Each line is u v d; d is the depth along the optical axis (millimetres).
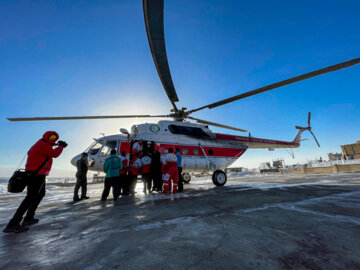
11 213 3875
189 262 1435
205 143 8352
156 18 4047
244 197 4520
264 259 1460
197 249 1664
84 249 1746
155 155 6621
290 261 1422
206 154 8141
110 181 5086
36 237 2156
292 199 4094
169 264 1412
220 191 5945
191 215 2896
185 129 8352
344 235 1929
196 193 5625
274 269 1314
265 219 2561
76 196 5297
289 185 7074
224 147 8773
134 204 4086
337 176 11516
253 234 2000
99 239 1991
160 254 1585
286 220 2494
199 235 2006
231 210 3168
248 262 1416
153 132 7582
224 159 8586
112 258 1539
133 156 6680
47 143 2912
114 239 1968
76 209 3852
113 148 6781
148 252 1627
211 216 2797
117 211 3412
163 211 3238
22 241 2033
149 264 1421
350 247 1643
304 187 6234
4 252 1741
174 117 9109
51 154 2912
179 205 3744
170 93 6938
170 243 1812
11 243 1979
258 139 10445
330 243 1737
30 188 2668
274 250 1615
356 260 1416
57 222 2816
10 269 1414
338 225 2248
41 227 2576
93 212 3430
